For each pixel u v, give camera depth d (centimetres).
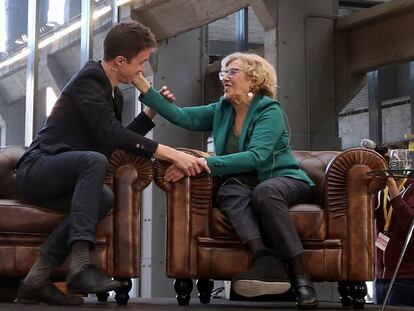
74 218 299
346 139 1419
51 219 328
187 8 852
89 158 304
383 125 1310
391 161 344
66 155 311
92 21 905
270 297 455
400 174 328
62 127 324
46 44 974
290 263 322
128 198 343
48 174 314
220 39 1327
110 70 334
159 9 874
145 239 924
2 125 1065
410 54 765
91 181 302
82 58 908
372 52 804
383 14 778
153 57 923
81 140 326
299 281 319
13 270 328
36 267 305
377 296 409
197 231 346
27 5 1038
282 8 788
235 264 343
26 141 916
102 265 338
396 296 392
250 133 354
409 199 389
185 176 344
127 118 1008
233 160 339
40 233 330
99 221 320
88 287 295
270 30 796
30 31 932
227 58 365
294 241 321
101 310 283
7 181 389
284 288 312
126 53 329
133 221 344
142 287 925
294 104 788
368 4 969
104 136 320
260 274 311
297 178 350
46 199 326
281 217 322
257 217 332
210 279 370
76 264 296
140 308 311
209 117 381
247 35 1048
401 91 1295
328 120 808
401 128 1278
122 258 340
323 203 355
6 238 328
